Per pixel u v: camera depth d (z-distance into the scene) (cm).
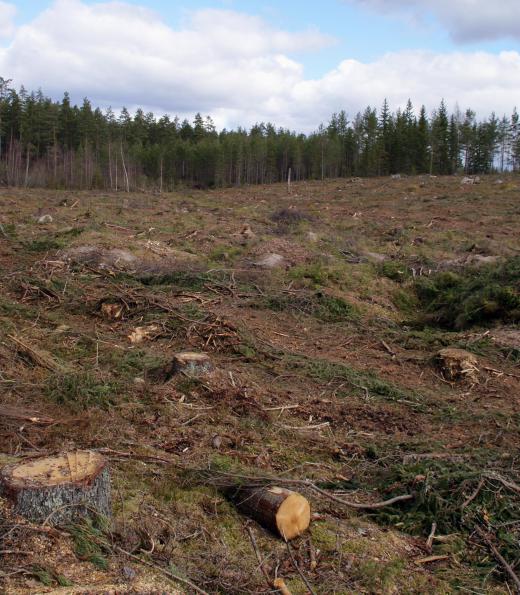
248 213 2250
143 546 369
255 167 5925
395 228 1977
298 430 594
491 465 519
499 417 658
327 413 641
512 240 1775
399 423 634
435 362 826
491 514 455
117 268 1163
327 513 455
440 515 455
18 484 351
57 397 598
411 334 959
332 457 550
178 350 795
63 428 525
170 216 1992
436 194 3394
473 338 923
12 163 5150
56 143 5572
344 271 1299
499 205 2736
